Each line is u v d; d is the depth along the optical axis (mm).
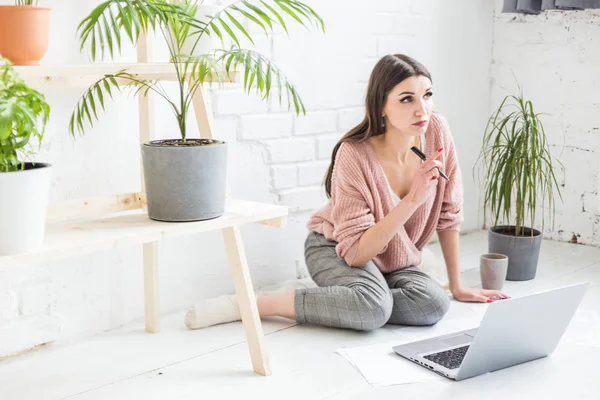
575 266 2926
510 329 1845
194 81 1899
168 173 1753
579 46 3172
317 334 2217
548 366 1961
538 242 2736
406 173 2340
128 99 2254
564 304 1908
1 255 1455
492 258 2670
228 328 2285
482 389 1821
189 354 2078
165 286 2418
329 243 2396
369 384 1864
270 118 2658
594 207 3215
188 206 1772
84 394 1833
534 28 3299
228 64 1739
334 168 2342
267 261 2711
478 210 3531
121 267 2295
